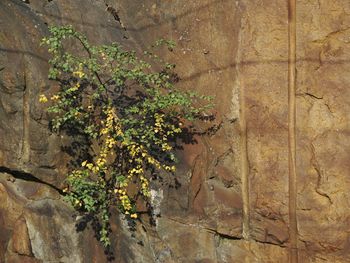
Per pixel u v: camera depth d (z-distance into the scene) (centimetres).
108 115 339
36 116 353
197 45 354
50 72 344
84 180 342
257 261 336
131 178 344
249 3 332
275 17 330
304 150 324
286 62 328
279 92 329
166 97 339
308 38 325
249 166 336
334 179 317
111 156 350
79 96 354
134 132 333
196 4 355
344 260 315
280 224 329
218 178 346
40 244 356
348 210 314
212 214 345
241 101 336
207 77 349
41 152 354
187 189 347
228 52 340
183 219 347
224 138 343
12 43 355
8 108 355
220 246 346
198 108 348
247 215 338
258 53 332
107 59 353
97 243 352
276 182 329
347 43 319
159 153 347
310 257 324
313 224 321
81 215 354
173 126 339
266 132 332
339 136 318
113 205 351
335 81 320
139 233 351
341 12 320
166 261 347
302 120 325
